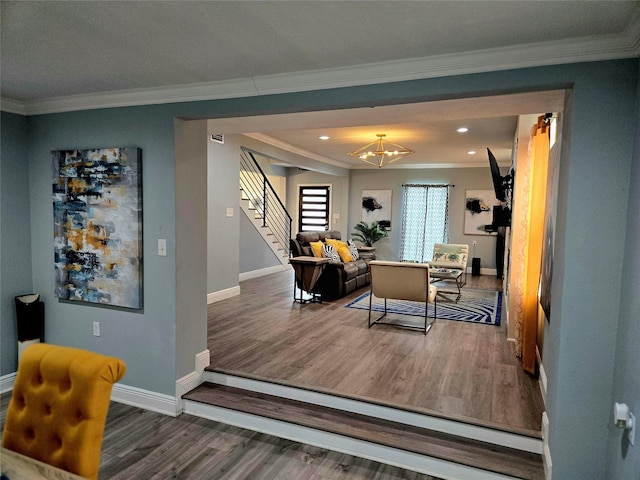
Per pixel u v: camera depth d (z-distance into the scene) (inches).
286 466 99.3
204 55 90.7
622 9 65.9
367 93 97.6
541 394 119.4
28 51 89.4
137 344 127.0
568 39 77.7
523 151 162.6
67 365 61.6
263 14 70.9
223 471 96.9
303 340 167.2
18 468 54.5
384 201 404.8
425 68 90.8
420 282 177.8
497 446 101.0
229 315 205.9
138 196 121.1
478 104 118.0
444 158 343.3
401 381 127.7
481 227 374.0
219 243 237.5
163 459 101.0
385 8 67.9
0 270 132.2
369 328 186.1
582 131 79.2
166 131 118.1
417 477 96.3
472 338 173.3
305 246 263.9
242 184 365.4
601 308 79.1
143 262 123.7
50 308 139.5
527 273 134.6
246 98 109.4
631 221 73.4
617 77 76.6
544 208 130.8
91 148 128.3
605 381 79.6
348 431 106.3
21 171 136.5
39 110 133.1
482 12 68.6
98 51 88.9
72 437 59.2
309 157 325.1
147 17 72.8
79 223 129.3
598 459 81.0
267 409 117.2
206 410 121.6
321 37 80.3
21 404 64.6
